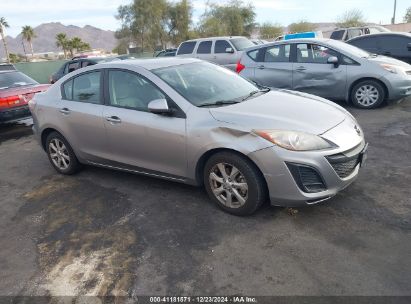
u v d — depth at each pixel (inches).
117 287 115.7
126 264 126.2
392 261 114.5
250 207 142.1
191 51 561.0
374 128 249.8
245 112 145.6
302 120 141.0
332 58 301.7
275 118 139.9
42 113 207.9
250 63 347.9
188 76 172.2
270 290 108.0
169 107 155.6
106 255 132.4
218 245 130.9
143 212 159.5
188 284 113.7
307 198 133.1
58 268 128.3
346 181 139.1
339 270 112.9
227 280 113.7
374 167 183.3
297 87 324.8
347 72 300.5
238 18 1806.1
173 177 163.8
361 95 301.7
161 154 161.6
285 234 133.0
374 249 120.6
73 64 550.3
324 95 315.9
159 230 144.3
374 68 291.3
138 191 180.2
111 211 163.9
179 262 124.1
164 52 759.1
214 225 143.4
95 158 191.6
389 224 133.4
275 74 333.1
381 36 392.8
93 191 187.0
